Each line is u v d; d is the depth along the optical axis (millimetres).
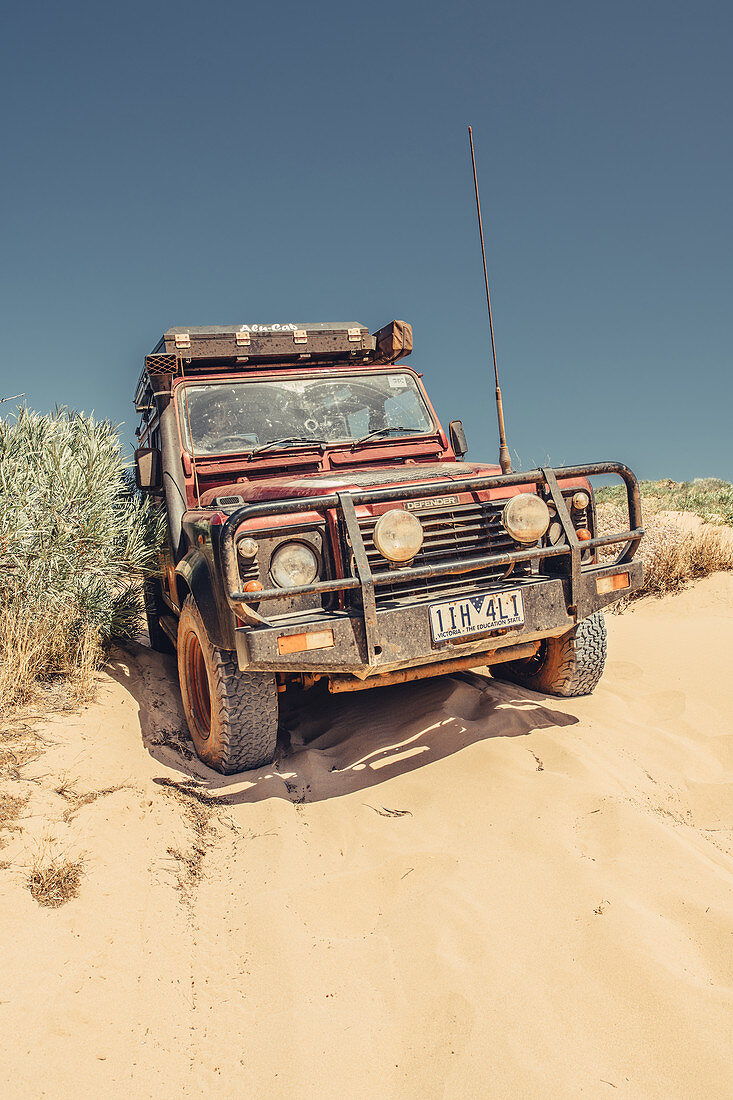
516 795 3396
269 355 5566
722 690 4793
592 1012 2135
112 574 5418
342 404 5484
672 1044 2000
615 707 4527
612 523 9656
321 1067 2029
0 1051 1957
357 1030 2156
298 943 2543
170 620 5809
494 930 2510
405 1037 2123
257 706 3889
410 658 3561
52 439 5543
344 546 3684
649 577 7828
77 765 3543
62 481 5109
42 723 3922
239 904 2787
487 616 3725
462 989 2246
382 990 2312
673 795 3521
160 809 3379
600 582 4027
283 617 3600
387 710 4695
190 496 4910
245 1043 2125
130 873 2814
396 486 4008
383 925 2646
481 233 4523
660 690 4871
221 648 3771
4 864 2689
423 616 3586
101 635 5258
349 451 5301
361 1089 1961
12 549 4781
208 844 3230
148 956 2422
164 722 4566
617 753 3883
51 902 2551
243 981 2381
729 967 2291
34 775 3354
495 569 4023
